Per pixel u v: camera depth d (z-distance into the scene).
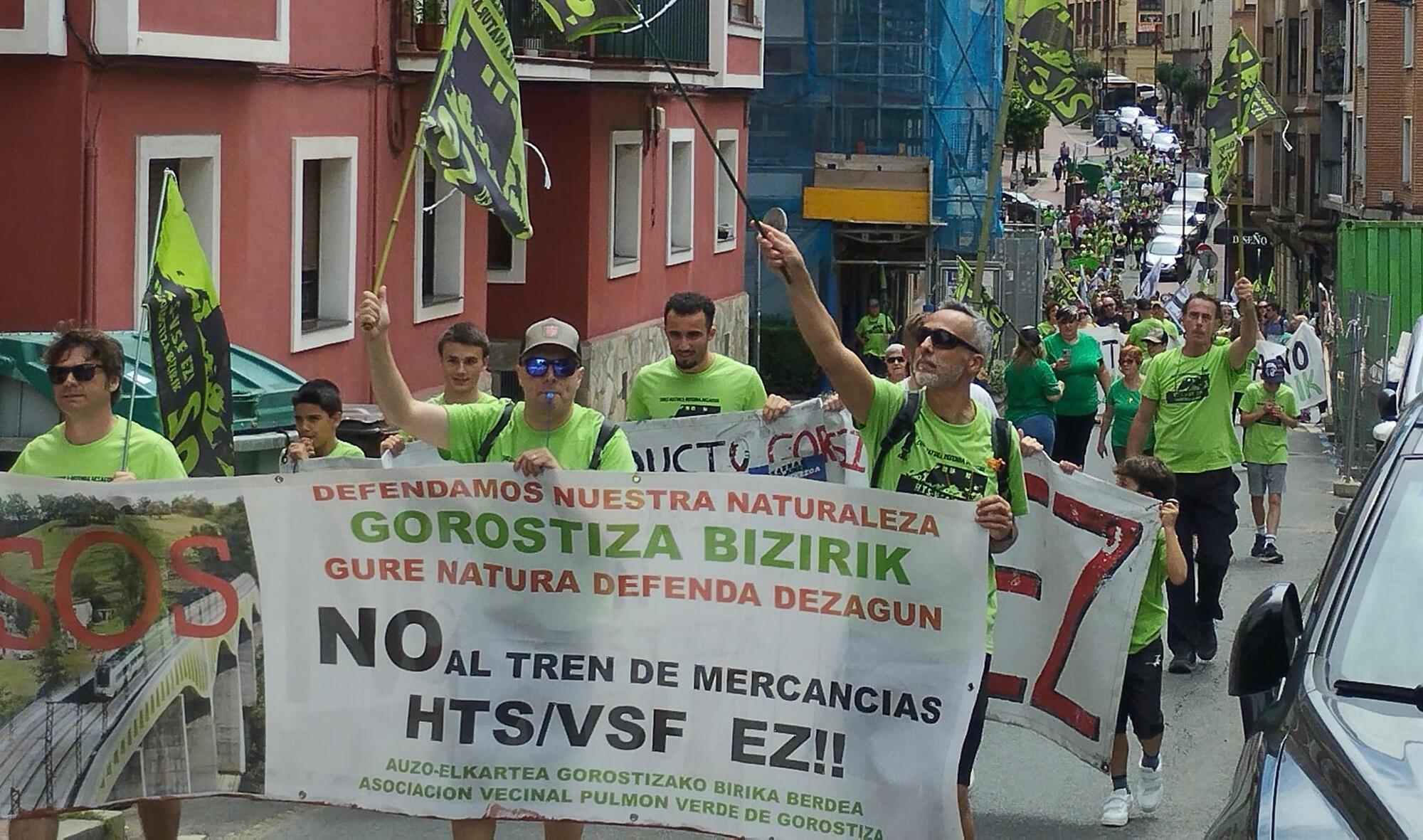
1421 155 50.19
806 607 6.27
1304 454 24.55
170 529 6.40
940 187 35.50
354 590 6.39
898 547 6.21
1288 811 4.50
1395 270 27.78
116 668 6.44
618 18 8.44
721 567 6.29
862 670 6.25
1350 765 4.57
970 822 6.55
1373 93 51.88
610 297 24.42
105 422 7.09
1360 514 5.78
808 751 6.27
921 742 6.23
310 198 17.03
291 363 16.17
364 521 6.38
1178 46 137.38
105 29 13.02
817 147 35.62
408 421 6.93
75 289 13.12
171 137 14.07
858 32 35.34
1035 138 84.44
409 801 6.39
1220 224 69.81
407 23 17.98
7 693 6.44
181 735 6.45
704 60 26.97
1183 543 11.90
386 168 17.97
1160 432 12.03
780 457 9.09
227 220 14.94
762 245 6.54
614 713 6.35
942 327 6.64
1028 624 8.45
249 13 14.77
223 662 6.43
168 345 7.96
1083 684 8.37
